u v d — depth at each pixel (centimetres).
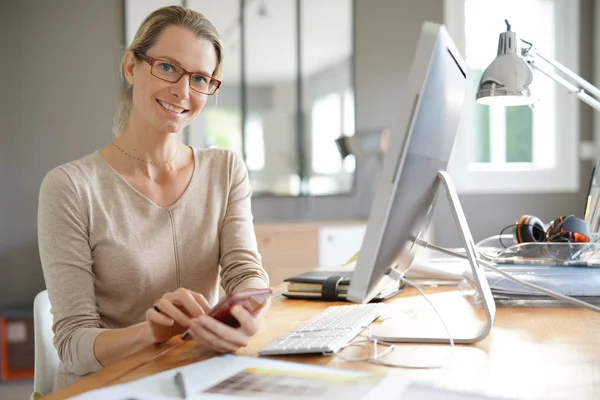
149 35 136
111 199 137
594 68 403
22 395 310
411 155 79
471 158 408
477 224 405
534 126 410
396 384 72
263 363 83
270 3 386
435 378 78
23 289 369
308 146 391
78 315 118
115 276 134
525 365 84
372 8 394
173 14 137
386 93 395
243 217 155
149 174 144
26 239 370
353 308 119
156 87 135
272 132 389
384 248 82
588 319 113
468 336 98
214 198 151
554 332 103
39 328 132
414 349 93
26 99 369
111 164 142
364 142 368
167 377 76
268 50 387
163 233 141
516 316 116
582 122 408
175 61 135
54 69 370
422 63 76
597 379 77
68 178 132
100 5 372
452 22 399
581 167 409
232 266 145
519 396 70
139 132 142
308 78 390
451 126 99
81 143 373
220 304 93
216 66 148
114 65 373
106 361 102
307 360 87
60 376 118
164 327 97
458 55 95
